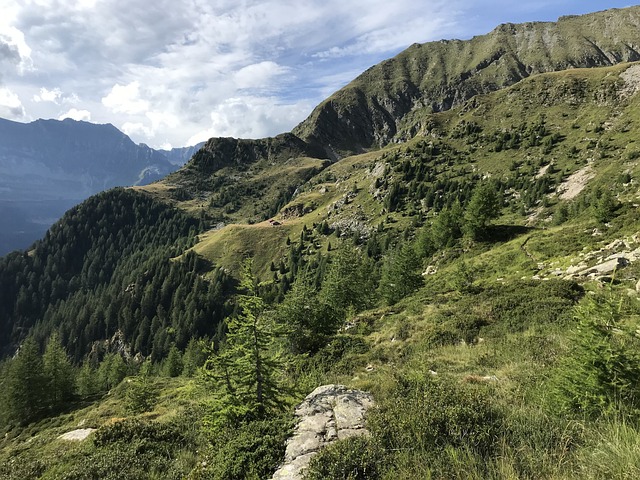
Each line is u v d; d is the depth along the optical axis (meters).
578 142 143.12
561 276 28.19
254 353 11.06
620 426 5.27
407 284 46.97
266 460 6.89
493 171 155.12
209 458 8.20
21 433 46.47
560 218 90.62
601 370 6.23
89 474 8.95
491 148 171.00
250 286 11.47
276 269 161.00
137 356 136.62
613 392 6.12
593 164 122.25
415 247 73.06
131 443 10.82
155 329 141.38
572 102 170.25
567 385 6.63
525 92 191.88
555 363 9.97
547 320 18.30
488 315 21.38
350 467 5.54
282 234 187.75
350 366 20.08
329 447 6.22
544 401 6.98
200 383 11.73
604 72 175.12
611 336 6.69
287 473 6.28
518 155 156.38
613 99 154.50
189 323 132.12
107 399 50.34
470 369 13.82
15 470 10.57
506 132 176.38
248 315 11.29
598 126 142.75
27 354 57.34
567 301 19.91
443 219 69.12
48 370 59.22
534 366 11.32
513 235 56.78
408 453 5.64
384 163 198.88
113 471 9.03
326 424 7.76
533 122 171.62
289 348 26.55
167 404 28.38
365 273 59.34
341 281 44.25
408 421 6.29
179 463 9.34
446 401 6.85
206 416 10.98
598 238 37.25
